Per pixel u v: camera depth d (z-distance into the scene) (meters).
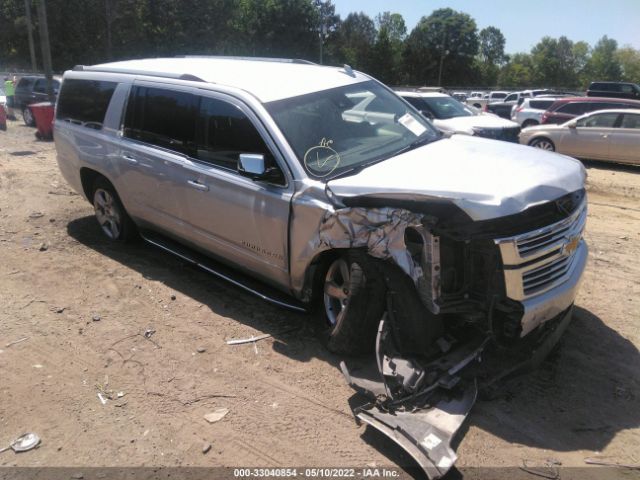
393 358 3.40
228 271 5.00
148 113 5.21
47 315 4.56
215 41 62.72
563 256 3.53
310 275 4.02
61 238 6.37
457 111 12.53
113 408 3.43
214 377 3.74
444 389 3.33
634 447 3.11
